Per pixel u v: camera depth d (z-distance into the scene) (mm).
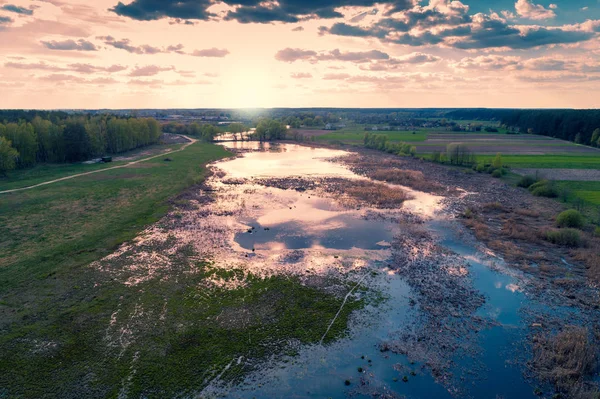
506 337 26688
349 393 21484
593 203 60688
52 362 23297
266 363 23719
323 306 30078
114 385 21578
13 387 21250
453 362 24109
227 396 21141
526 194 68188
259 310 29312
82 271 35406
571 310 30203
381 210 57094
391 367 23609
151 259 38281
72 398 20609
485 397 21312
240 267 36656
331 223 50406
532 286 33938
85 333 26125
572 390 21547
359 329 27266
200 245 42156
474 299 31625
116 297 30859
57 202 58562
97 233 45312
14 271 35031
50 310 28812
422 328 27531
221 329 26875
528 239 45094
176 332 26422
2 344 24828
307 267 36906
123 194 64250
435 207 59406
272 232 46688
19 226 47344
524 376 22953
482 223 51219
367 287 33219
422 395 21375
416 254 40469
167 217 52031
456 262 38719
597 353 24734
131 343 25156
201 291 32031
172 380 22109
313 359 24156
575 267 37781
